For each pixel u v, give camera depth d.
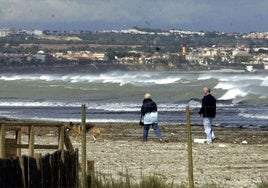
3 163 41.28
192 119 122.56
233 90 198.25
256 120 124.81
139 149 77.12
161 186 50.38
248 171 63.12
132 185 49.88
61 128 51.94
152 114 85.62
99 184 49.12
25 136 85.31
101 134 89.88
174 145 80.69
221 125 114.94
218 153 74.31
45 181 44.84
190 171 49.44
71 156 48.62
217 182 57.19
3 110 153.62
